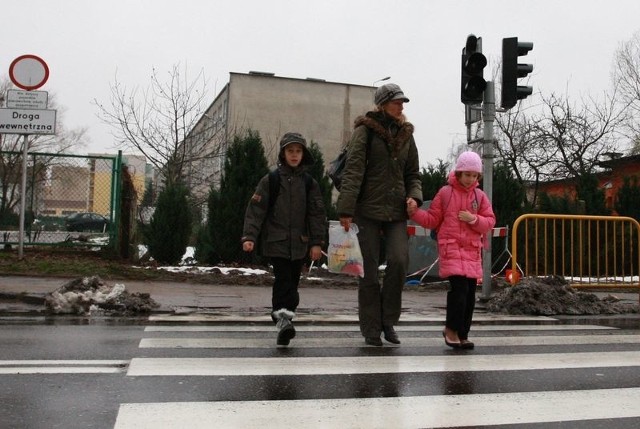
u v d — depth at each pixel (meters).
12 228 12.89
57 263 11.54
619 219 10.86
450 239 5.94
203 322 7.36
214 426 3.45
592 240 11.61
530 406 3.97
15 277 10.45
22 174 11.84
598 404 4.05
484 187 9.56
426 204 13.12
